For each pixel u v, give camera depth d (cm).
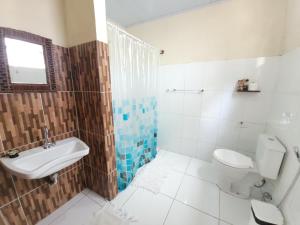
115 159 159
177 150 260
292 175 115
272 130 167
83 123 156
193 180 193
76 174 166
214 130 220
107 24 132
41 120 132
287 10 154
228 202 159
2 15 103
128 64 165
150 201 160
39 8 122
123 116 165
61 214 145
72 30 137
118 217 142
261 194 167
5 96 108
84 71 138
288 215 107
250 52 179
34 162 117
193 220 139
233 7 179
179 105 239
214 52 199
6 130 111
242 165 155
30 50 117
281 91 154
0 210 113
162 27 229
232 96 198
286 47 152
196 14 201
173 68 232
